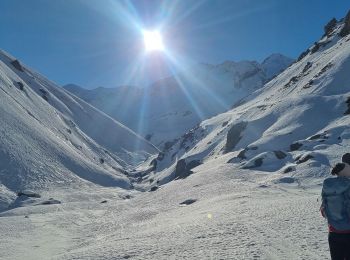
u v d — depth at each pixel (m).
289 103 89.38
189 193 52.56
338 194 7.09
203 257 13.05
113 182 126.06
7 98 134.00
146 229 29.50
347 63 95.25
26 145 112.25
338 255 7.03
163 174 125.31
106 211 63.28
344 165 7.27
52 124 152.00
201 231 19.05
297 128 74.88
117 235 31.84
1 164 96.50
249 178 54.25
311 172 48.59
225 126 118.81
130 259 14.19
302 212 21.66
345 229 6.95
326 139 62.19
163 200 56.88
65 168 114.75
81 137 176.00
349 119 71.38
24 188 91.31
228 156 78.44
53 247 33.66
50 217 56.41
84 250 19.91
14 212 65.19
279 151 61.91
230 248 14.20
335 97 82.56
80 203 76.31
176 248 15.35
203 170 74.50
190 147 142.75
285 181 47.09
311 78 103.56
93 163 140.38
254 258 12.30
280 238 15.19
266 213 22.66
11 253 31.75
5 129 112.75
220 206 31.84
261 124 88.81
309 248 13.12
